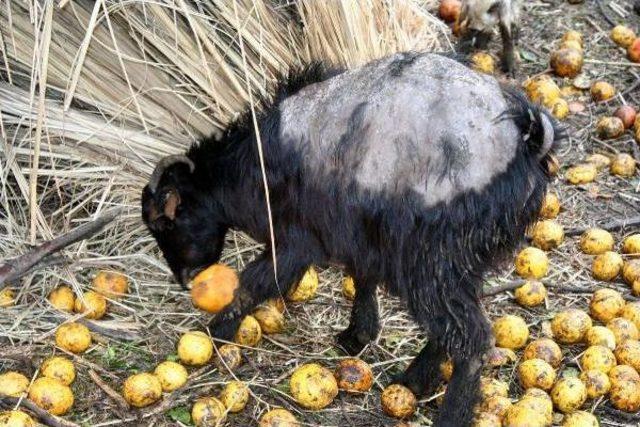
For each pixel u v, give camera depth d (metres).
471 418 2.11
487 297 2.55
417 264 2.07
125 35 2.58
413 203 2.03
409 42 2.97
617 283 2.62
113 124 2.61
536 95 3.14
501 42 3.44
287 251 2.22
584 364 2.31
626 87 3.29
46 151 2.58
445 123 2.01
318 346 2.41
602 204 2.88
